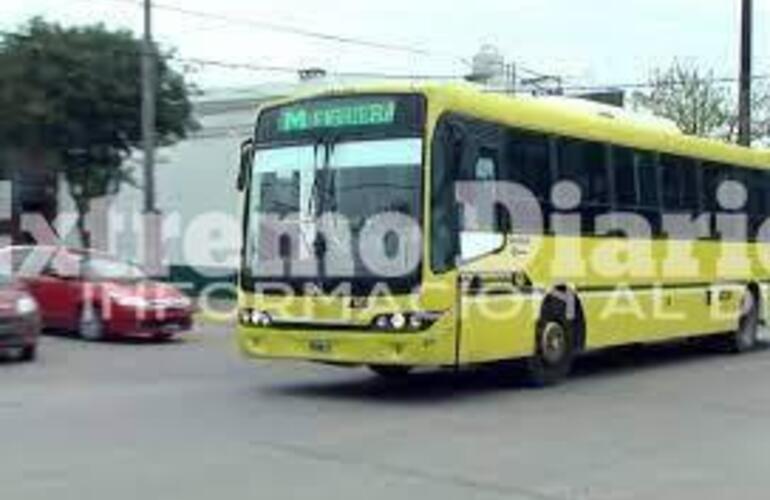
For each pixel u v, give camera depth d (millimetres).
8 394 18031
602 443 14508
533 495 11633
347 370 21328
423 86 17453
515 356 18812
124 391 18469
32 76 37969
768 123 61594
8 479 11898
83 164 39906
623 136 21578
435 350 17203
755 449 14258
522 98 19578
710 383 20516
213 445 13898
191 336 28656
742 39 39719
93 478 11984
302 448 13812
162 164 48094
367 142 17625
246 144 18625
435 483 12062
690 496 11711
